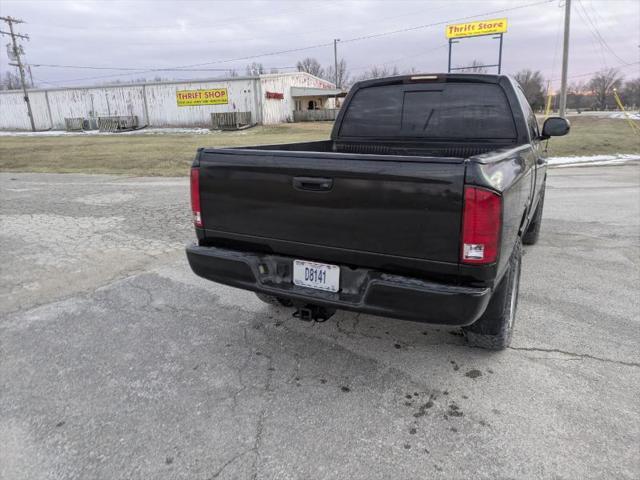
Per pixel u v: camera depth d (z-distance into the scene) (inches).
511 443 91.3
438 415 100.0
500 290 113.7
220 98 1577.3
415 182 91.1
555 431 94.5
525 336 135.3
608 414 99.6
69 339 134.8
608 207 327.0
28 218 292.8
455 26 1278.3
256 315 150.6
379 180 94.3
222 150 114.3
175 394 108.0
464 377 114.4
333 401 105.3
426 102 153.6
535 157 159.6
